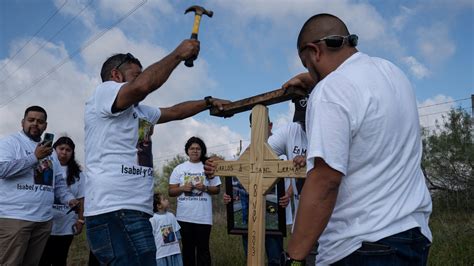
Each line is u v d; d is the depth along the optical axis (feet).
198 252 20.08
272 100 9.75
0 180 15.76
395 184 6.53
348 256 6.55
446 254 19.26
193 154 20.74
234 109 10.69
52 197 16.89
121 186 9.71
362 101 6.39
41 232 16.47
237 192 12.26
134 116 10.27
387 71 6.99
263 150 9.76
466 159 39.75
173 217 21.40
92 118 10.02
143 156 10.34
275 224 11.95
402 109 6.72
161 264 20.25
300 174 9.16
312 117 6.57
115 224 9.53
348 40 7.17
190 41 9.70
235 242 26.76
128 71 10.71
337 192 6.31
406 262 6.43
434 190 41.63
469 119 42.29
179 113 11.56
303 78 9.37
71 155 19.58
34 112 16.97
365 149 6.44
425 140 44.16
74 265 27.14
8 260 15.42
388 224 6.39
